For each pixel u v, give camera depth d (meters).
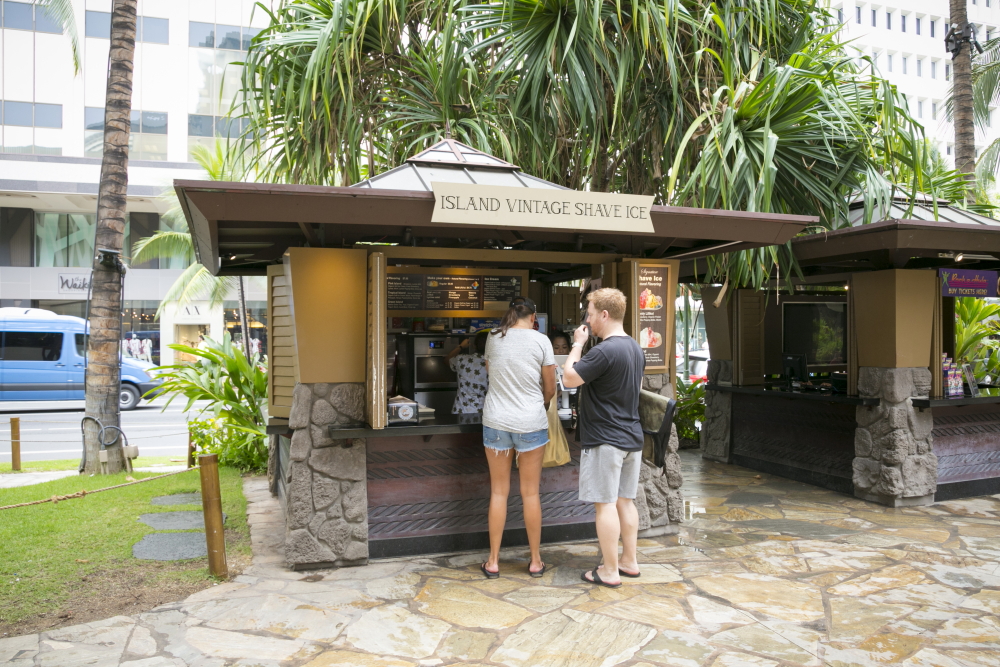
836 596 3.55
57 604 3.39
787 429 6.75
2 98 22.03
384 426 3.90
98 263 6.68
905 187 6.23
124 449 6.83
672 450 4.80
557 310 6.36
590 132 5.71
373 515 4.16
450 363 4.61
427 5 5.75
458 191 3.40
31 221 23.94
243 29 24.02
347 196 3.27
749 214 3.95
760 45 5.57
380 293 3.88
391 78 6.04
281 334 4.53
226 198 3.13
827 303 7.75
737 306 7.29
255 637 3.05
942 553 4.28
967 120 9.35
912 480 5.50
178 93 23.39
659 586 3.70
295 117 5.73
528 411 3.77
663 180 6.09
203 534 4.62
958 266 6.32
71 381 15.02
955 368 5.87
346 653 2.89
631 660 2.83
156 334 24.30
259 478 6.84
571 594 3.58
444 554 4.27
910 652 2.90
